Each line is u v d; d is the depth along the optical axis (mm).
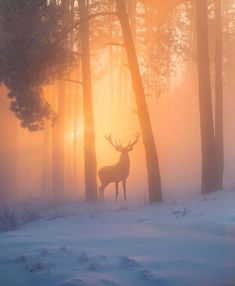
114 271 8867
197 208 19922
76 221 18750
